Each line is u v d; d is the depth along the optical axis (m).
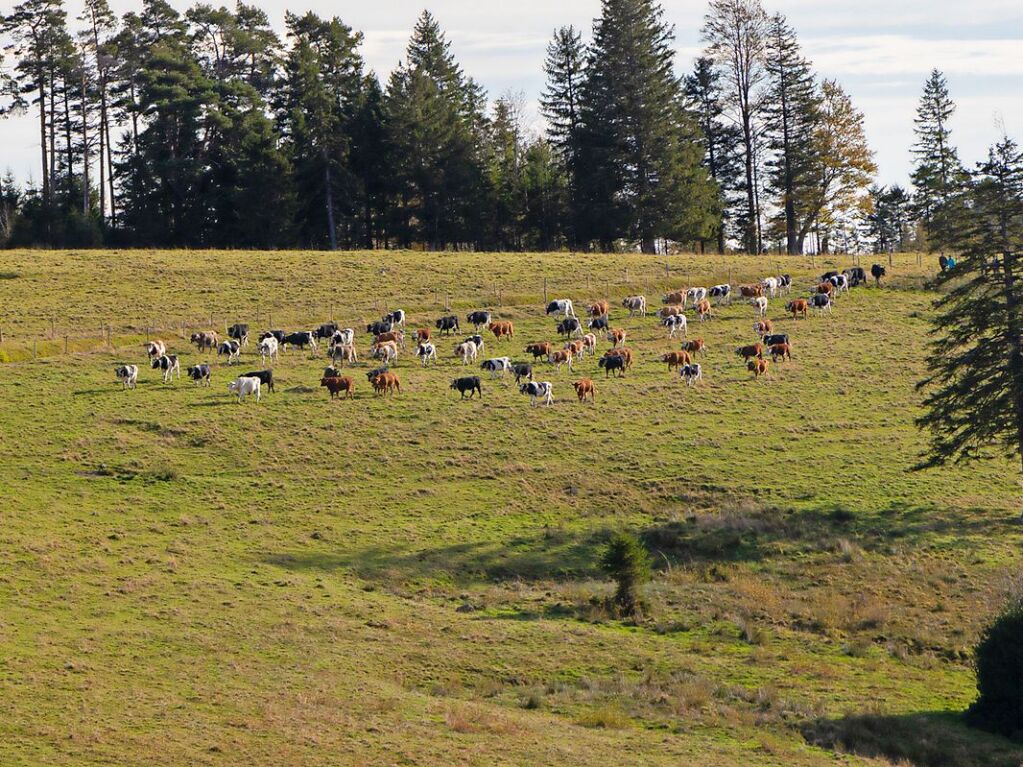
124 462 45.12
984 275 43.03
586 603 34.66
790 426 51.41
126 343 62.47
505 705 27.17
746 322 68.50
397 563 37.62
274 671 27.97
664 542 39.94
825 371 59.28
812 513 42.41
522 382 56.31
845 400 55.12
